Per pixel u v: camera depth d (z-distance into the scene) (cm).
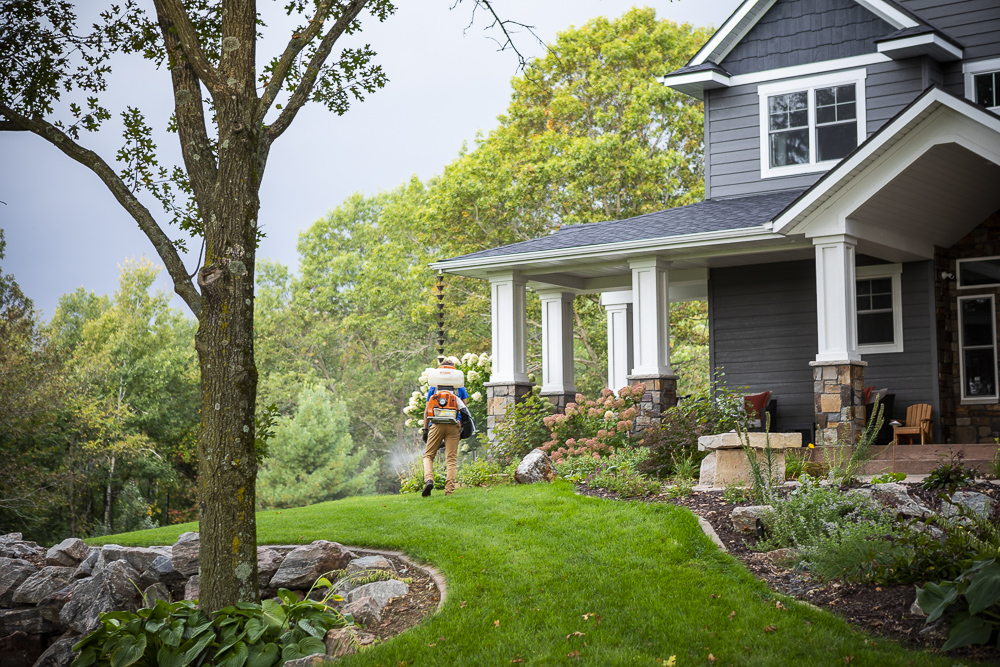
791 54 1537
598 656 554
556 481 1033
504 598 663
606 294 1895
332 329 4688
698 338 3306
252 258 680
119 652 622
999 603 536
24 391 2462
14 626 920
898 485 838
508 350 1480
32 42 855
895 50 1388
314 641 624
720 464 973
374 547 827
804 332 1453
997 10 1409
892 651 530
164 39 717
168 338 3559
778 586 655
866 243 1197
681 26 3294
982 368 1350
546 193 3169
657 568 689
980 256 1356
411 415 1825
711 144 1605
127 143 837
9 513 2508
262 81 883
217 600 645
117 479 3152
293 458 3506
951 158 1114
